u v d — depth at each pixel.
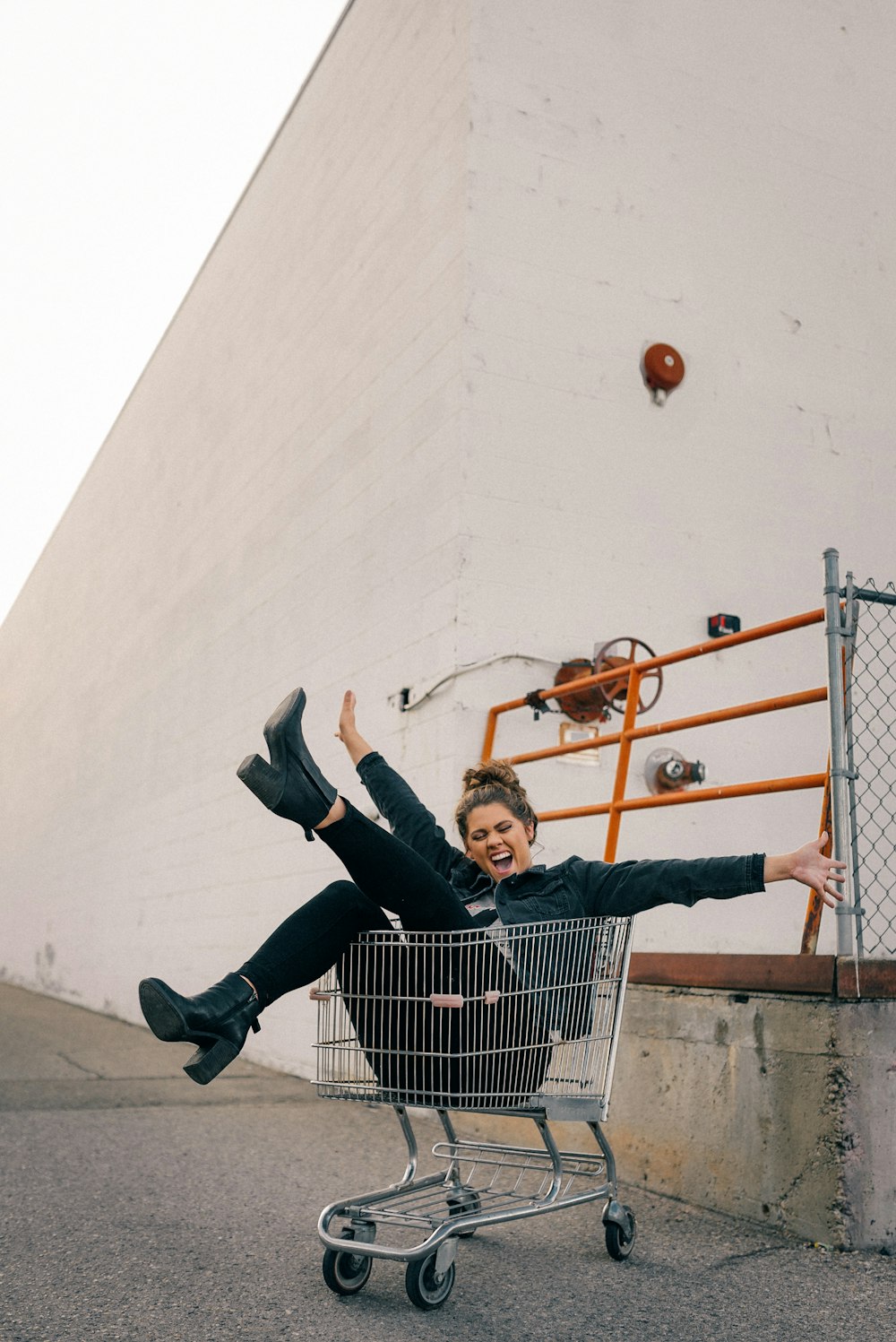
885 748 6.67
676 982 3.77
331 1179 3.99
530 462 5.88
